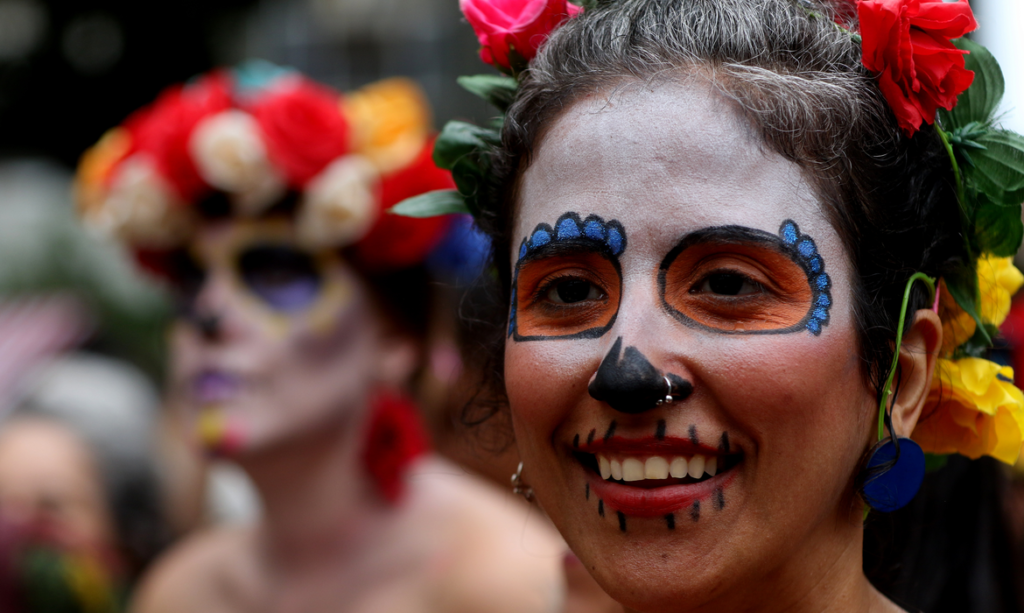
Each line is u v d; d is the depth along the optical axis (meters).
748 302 1.93
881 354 2.01
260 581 4.01
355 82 11.04
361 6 10.96
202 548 4.28
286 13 11.07
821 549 2.03
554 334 2.05
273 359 3.80
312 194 3.83
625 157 1.99
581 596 2.84
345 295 3.92
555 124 2.10
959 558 2.77
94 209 4.39
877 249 2.02
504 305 2.45
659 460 1.93
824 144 1.99
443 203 2.53
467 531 3.82
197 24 8.69
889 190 2.05
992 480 2.81
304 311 3.85
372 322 4.01
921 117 2.06
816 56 2.07
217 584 4.09
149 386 6.06
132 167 3.96
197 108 3.90
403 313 4.09
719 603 2.02
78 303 6.12
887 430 2.05
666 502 1.93
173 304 4.10
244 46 9.51
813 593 2.03
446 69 10.75
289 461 3.87
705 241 1.93
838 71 2.06
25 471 4.23
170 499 5.22
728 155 1.96
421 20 10.89
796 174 1.97
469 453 3.35
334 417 3.88
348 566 3.87
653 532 1.94
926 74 2.05
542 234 2.06
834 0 2.29
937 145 2.15
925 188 2.12
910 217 2.07
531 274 2.09
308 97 3.95
